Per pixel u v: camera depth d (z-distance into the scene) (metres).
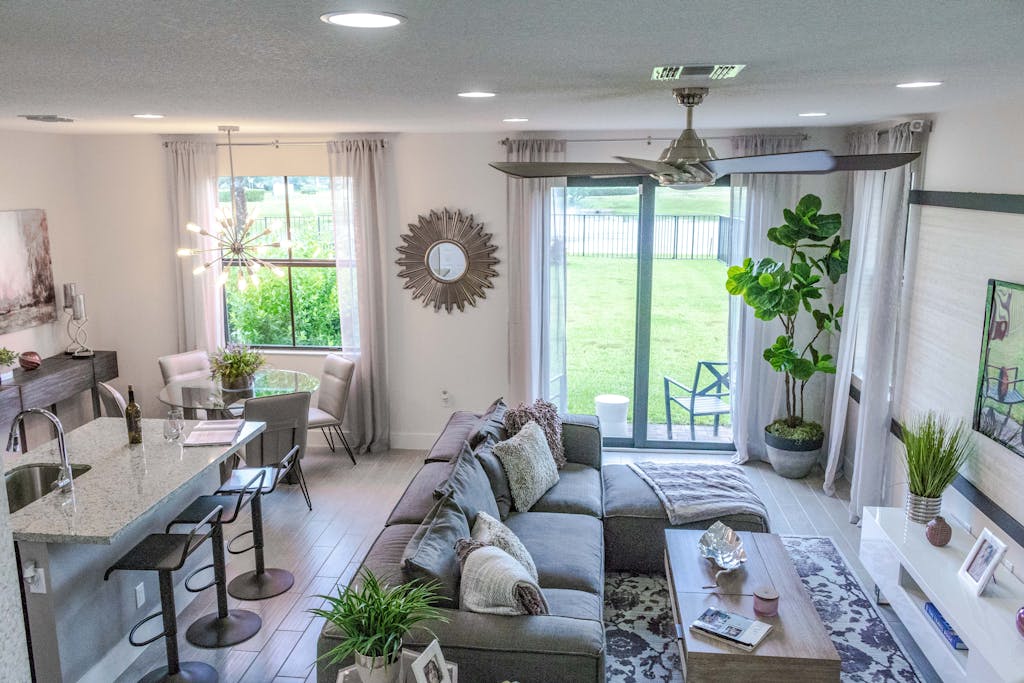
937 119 4.75
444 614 3.11
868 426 5.33
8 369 5.76
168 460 3.87
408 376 6.97
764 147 6.14
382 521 5.57
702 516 4.64
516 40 2.01
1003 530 3.82
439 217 6.64
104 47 2.10
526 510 4.66
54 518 3.23
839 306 6.39
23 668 0.62
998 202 3.90
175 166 6.65
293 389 6.05
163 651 4.01
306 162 6.68
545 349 6.60
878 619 4.31
